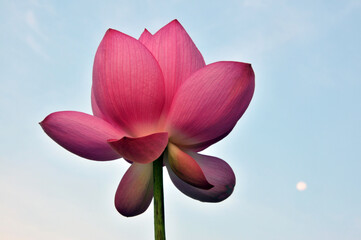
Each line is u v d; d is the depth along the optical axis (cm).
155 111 56
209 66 55
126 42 56
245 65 55
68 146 59
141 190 64
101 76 56
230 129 61
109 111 57
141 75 55
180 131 57
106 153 59
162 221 56
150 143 54
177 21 59
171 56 58
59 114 58
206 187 57
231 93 55
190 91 55
